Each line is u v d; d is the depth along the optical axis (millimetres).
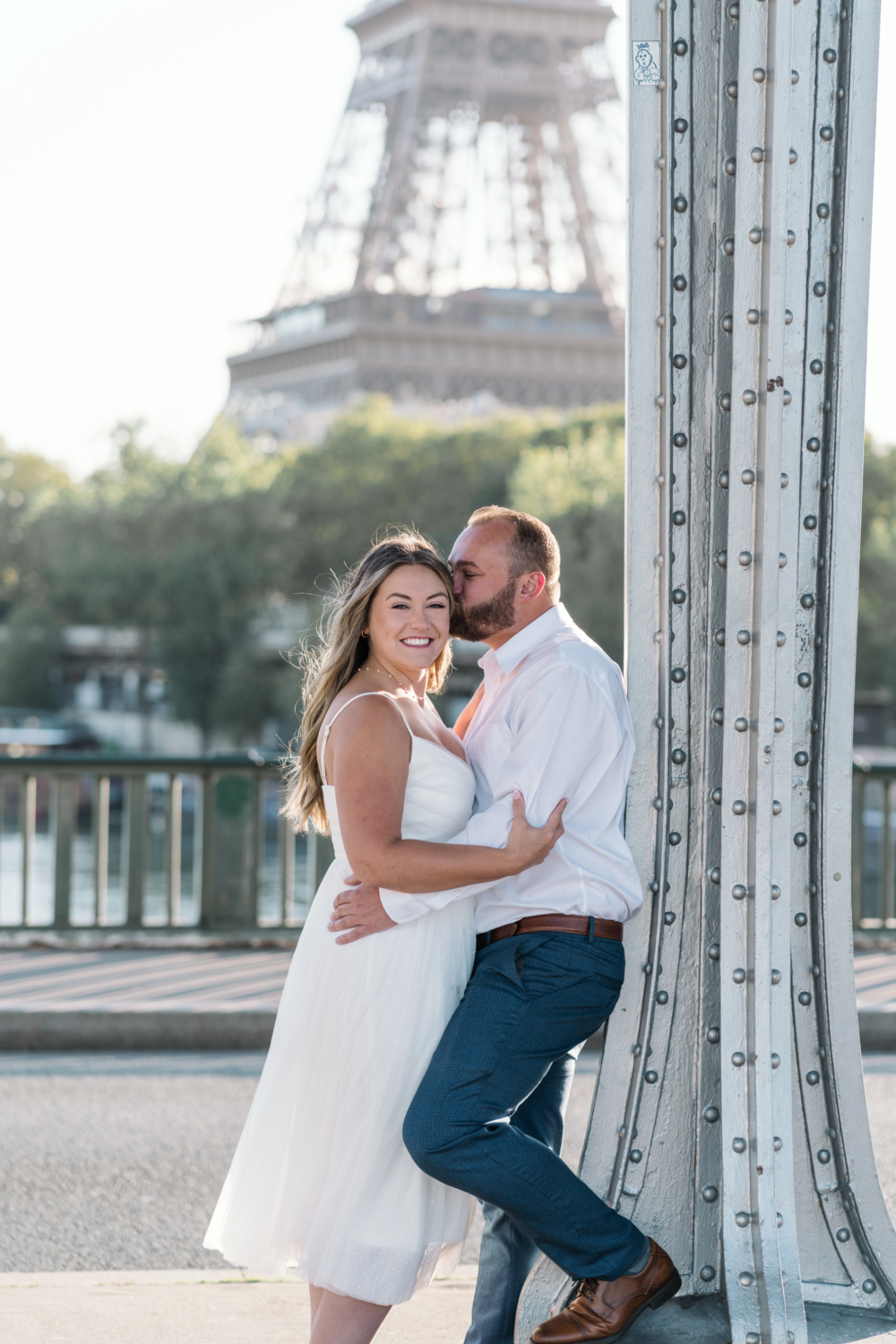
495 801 2887
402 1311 3574
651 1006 2996
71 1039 7363
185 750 68688
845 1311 2977
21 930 9492
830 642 2955
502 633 3027
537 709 2828
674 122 2889
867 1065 7094
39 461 82438
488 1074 2746
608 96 106375
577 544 49750
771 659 2771
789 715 2830
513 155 108188
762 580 2766
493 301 102438
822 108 2844
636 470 2975
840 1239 3029
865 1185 3025
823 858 2990
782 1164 2838
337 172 105562
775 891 2836
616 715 2855
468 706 3307
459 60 102938
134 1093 6508
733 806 2850
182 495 62938
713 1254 2986
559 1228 2740
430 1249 2908
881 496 52281
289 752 3285
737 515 2803
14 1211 4867
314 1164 2906
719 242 2871
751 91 2711
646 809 3010
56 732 58094
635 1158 3006
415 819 2883
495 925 2918
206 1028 7426
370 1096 2840
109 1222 4777
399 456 65375
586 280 106812
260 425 99188
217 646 60188
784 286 2713
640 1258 2793
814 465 2930
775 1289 2766
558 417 79750
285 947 9320
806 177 2814
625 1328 2779
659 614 3002
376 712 2854
